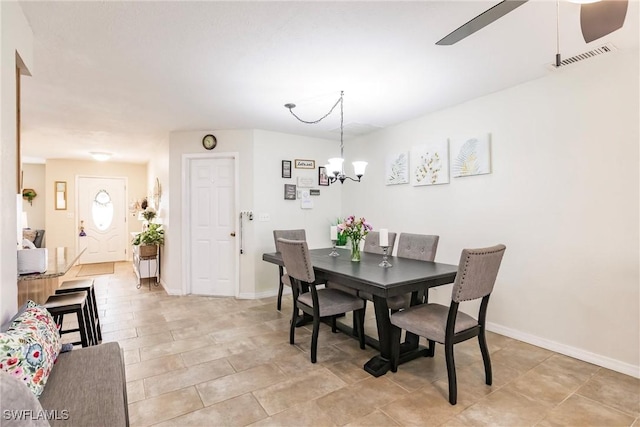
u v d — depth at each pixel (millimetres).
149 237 5227
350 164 5121
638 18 1918
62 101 3271
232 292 4621
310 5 1789
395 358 2396
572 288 2650
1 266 1475
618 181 2408
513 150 3020
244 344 2934
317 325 2598
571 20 1954
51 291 2943
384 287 2119
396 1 1761
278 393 2141
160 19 1903
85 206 7250
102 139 5000
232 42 2178
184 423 1841
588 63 2539
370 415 1910
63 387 1425
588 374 2367
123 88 2947
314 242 5055
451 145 3568
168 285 4809
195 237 4684
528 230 2920
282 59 2424
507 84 2961
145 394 2131
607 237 2463
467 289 2029
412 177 4035
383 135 4500
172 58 2389
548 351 2756
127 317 3682
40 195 7496
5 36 1539
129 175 7605
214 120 4043
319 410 1959
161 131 4562
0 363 1223
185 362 2582
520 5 1788
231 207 4629
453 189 3561
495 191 3168
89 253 7309
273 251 4668
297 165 4879
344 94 3162
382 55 2381
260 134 4559
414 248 3262
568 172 2664
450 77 2791
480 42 2213
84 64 2467
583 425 1814
